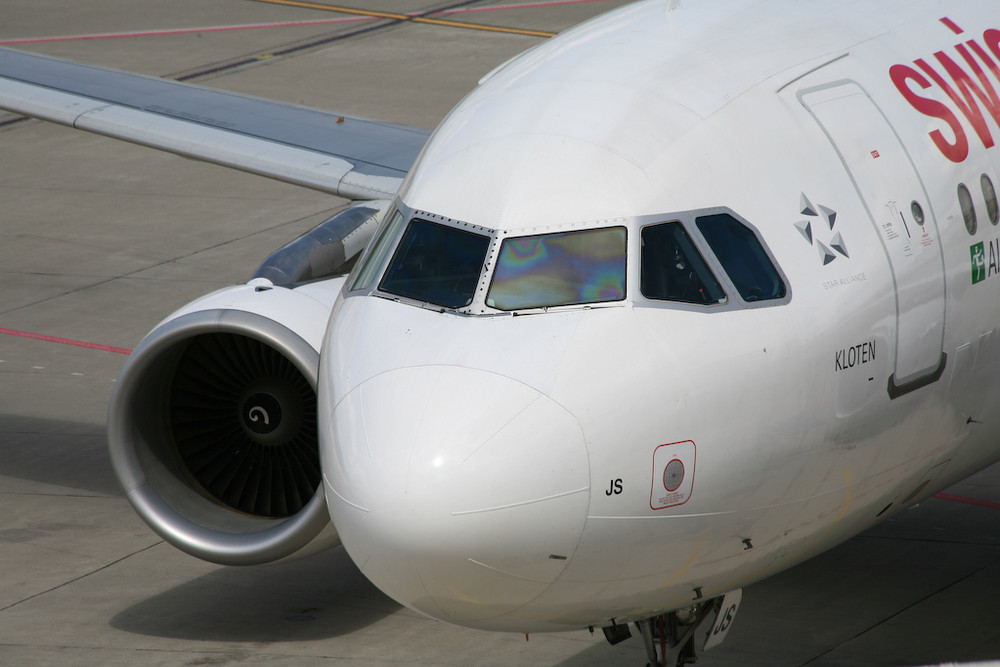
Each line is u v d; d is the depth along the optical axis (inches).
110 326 2262.6
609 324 916.0
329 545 1268.5
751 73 1063.0
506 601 891.4
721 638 1057.5
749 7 1158.3
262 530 1245.1
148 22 4653.1
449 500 852.6
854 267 991.6
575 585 894.4
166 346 1246.3
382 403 896.9
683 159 988.6
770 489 943.7
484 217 978.1
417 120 3430.1
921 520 1614.2
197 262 2564.0
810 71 1079.0
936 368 1048.2
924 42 1165.7
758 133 1018.1
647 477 884.6
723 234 965.2
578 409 876.6
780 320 945.5
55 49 4247.0
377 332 952.9
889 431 1016.2
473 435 864.3
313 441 1279.5
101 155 3294.8
